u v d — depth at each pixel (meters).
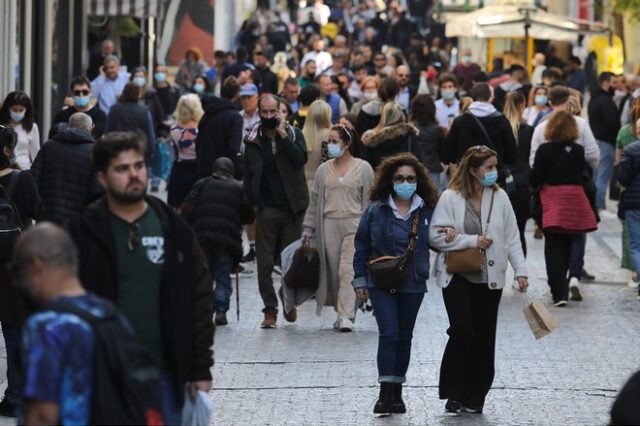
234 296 38.69
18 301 23.95
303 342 31.98
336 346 31.52
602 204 57.94
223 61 82.94
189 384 16.58
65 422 12.93
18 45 53.81
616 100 65.12
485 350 25.16
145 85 64.81
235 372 28.64
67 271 13.26
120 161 15.88
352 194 32.94
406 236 24.89
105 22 81.38
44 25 57.84
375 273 24.61
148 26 84.69
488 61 89.44
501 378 28.11
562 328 33.88
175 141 43.00
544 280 41.72
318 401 26.12
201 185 34.00
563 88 38.34
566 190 36.47
